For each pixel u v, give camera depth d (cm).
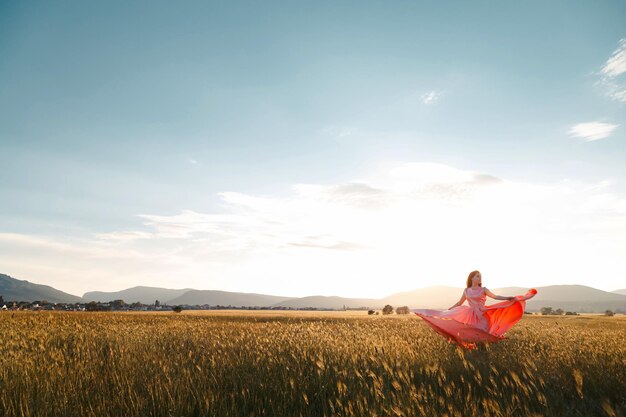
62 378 511
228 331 1118
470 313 1011
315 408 428
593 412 404
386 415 379
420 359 605
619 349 724
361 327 1339
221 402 409
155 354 711
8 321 1432
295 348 719
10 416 398
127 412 396
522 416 380
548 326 1579
